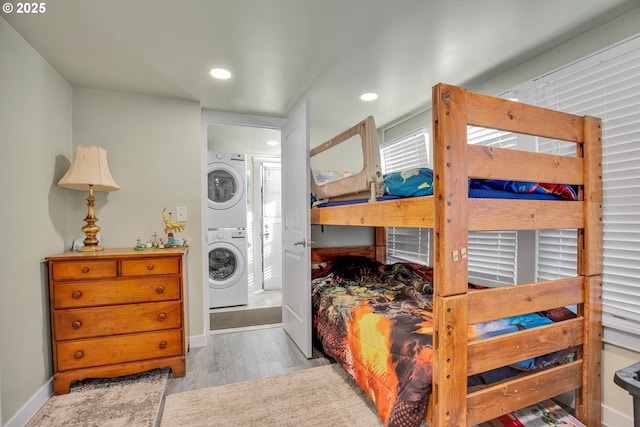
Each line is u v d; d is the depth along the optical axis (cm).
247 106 291
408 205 148
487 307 130
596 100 174
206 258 293
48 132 203
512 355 136
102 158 223
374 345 169
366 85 247
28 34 170
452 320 121
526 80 212
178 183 269
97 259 203
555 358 153
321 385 206
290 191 291
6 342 157
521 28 173
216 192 407
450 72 226
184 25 165
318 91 257
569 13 159
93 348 202
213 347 273
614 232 167
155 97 263
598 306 160
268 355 256
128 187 255
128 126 256
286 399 190
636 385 113
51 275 194
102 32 170
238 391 199
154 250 230
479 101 127
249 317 357
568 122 152
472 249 254
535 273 206
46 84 201
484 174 128
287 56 200
